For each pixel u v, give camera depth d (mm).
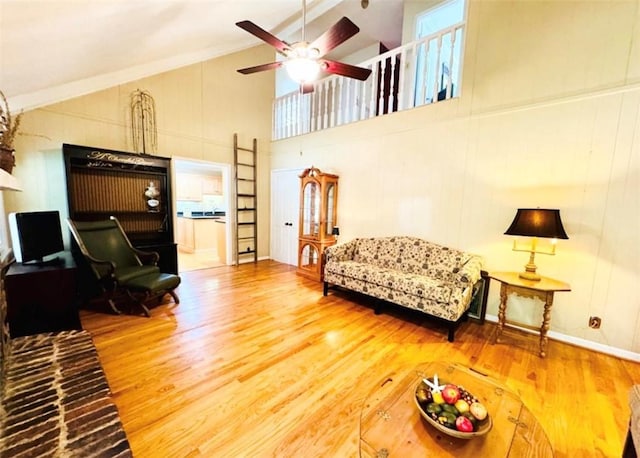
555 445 1456
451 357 2277
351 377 1965
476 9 2900
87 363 1880
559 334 2605
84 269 3162
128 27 2330
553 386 1927
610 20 2262
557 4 2473
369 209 4004
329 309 3201
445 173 3232
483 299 2945
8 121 2275
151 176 3945
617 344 2357
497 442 1212
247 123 5227
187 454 1351
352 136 4148
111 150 3391
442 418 1219
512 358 2279
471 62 2973
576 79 2426
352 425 1549
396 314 3100
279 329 2676
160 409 1627
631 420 1259
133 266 3355
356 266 3383
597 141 2361
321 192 4102
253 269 4953
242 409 1645
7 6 1370
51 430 1351
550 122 2564
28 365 1830
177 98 4281
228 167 5023
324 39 2133
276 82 6160
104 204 3551
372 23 4793
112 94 3650
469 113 3020
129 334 2508
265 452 1372
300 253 4500
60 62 2461
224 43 4379
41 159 3186
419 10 4133
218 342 2400
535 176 2668
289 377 1949
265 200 5688
